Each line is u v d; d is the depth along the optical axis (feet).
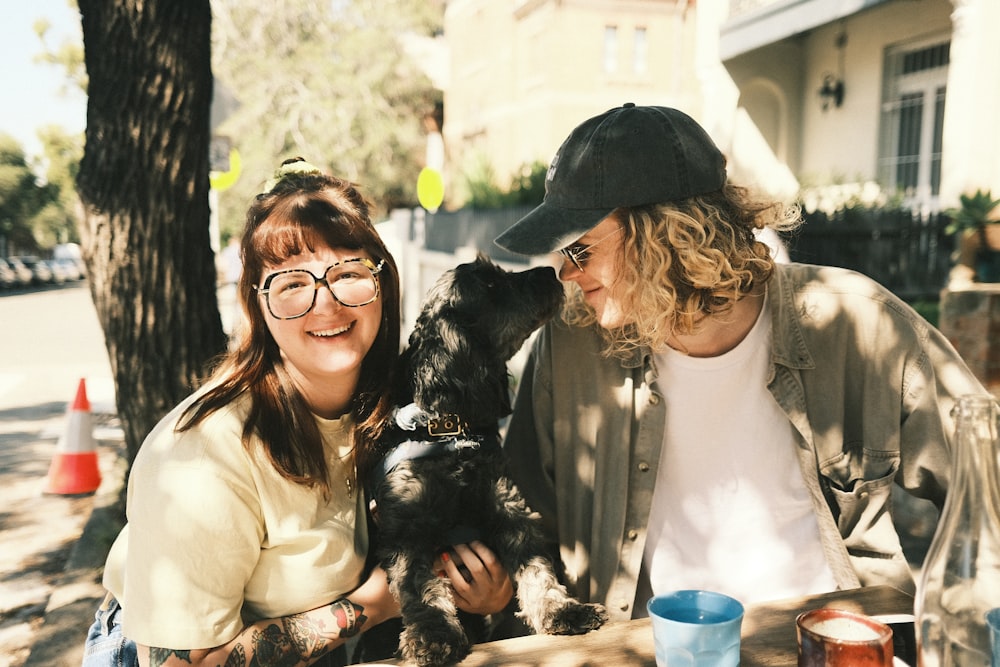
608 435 6.65
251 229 5.68
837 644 3.97
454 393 6.35
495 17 95.35
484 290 6.57
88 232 13.55
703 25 38.58
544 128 83.30
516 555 6.40
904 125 34.83
